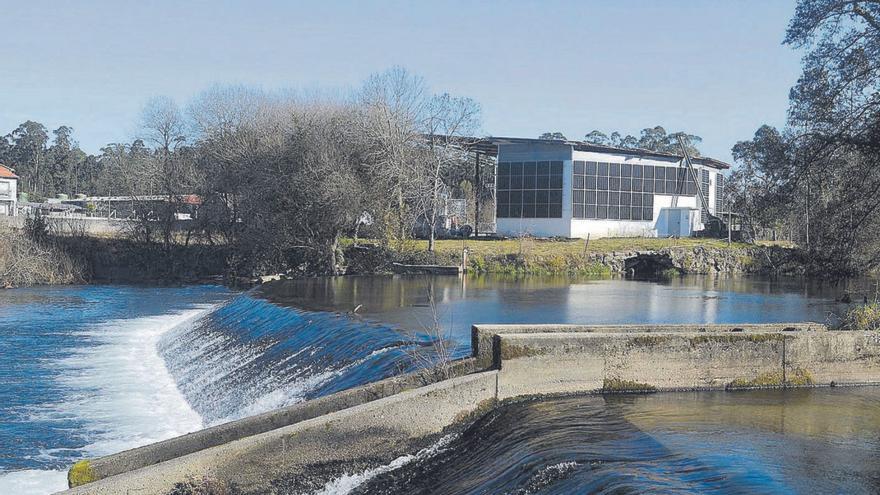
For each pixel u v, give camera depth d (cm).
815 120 3175
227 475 939
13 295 4600
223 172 5691
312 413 1166
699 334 1345
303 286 3659
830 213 3108
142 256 5750
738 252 5159
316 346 2039
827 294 3462
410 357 1505
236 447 947
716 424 1125
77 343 2867
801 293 3522
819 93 3128
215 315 3089
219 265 5756
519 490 888
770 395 1324
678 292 3534
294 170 4738
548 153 6169
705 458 955
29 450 1562
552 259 4819
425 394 1120
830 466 941
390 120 4997
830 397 1312
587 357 1296
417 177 5012
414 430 1108
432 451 1117
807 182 3359
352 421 1044
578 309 2716
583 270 4828
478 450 1073
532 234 6256
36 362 2484
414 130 5316
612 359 1308
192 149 6775
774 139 3816
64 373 2314
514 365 1249
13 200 9644
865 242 2981
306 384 1717
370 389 1229
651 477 866
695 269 5000
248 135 5809
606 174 6244
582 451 974
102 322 3431
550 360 1274
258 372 2011
